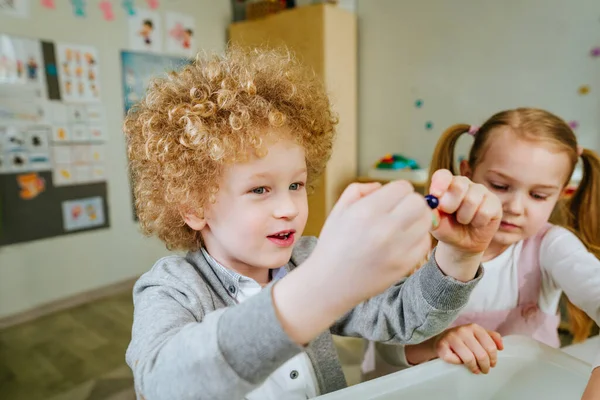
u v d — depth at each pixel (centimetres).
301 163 53
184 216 55
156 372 35
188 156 52
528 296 82
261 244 51
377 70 280
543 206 74
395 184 30
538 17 212
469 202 40
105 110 257
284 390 59
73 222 251
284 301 30
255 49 70
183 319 47
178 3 287
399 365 70
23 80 225
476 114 241
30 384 169
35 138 231
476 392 54
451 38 245
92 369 179
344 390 48
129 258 279
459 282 48
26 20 223
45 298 244
